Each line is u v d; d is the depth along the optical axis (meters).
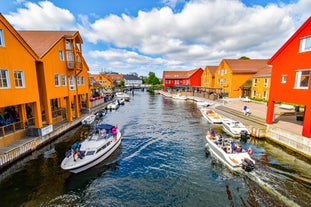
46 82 16.91
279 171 11.07
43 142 15.27
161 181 10.48
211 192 9.38
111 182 10.45
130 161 13.03
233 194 9.16
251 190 9.40
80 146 12.27
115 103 38.34
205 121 24.98
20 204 8.51
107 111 33.78
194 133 19.44
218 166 12.07
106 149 13.34
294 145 13.66
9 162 11.67
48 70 17.30
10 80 13.13
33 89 15.10
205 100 42.50
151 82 108.31
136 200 8.91
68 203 8.65
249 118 21.45
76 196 9.18
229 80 41.62
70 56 21.25
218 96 39.91
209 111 27.53
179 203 8.64
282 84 15.48
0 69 12.44
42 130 15.25
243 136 17.14
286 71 15.03
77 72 22.95
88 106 27.73
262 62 44.69
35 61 15.87
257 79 34.72
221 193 9.27
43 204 8.55
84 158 11.66
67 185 10.04
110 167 12.14
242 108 27.81
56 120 19.61
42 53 16.66
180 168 11.95
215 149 13.54
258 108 27.23
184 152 14.51
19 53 13.84
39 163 12.34
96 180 10.62
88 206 8.48
